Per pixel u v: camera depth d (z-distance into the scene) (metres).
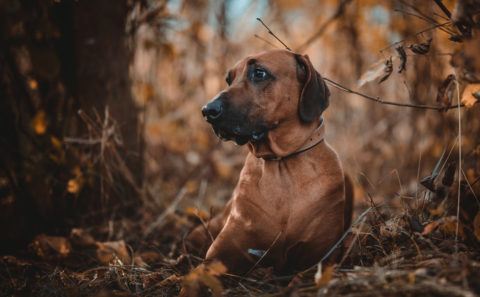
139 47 5.32
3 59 3.48
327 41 6.45
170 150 6.27
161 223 4.15
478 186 2.62
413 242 2.49
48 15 3.69
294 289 2.16
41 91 3.72
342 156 5.59
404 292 1.95
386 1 5.52
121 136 4.02
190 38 6.13
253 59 2.77
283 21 6.81
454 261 2.07
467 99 2.50
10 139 3.63
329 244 2.70
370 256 2.60
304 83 2.81
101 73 3.88
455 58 2.52
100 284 2.75
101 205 3.97
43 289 2.57
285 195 2.72
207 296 2.46
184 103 6.36
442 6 2.71
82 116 3.71
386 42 5.74
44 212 3.78
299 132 2.77
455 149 3.72
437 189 2.76
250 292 2.38
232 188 5.58
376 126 5.98
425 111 4.78
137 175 4.27
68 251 3.35
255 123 2.70
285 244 2.72
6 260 3.10
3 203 3.59
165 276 2.86
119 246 3.40
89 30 3.82
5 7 3.42
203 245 3.41
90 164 3.80
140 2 4.06
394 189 4.81
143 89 4.62
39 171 3.67
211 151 6.07
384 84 5.85
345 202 2.96
